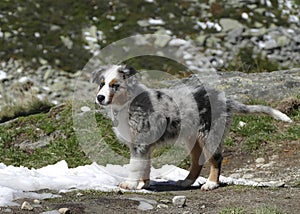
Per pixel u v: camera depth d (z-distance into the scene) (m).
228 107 11.22
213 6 30.20
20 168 11.70
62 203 9.26
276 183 11.22
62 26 29.19
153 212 9.12
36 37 28.36
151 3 30.52
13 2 30.53
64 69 26.12
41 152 13.91
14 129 15.20
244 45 27.30
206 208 9.35
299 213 8.99
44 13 30.03
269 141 14.02
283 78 17.48
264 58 26.42
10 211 8.77
